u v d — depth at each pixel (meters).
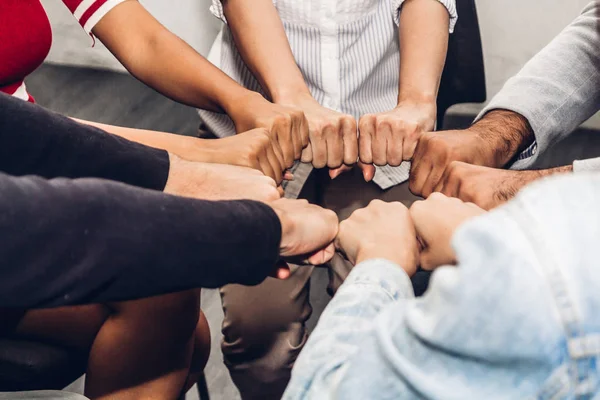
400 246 0.87
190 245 0.67
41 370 0.97
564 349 0.45
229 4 1.29
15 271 0.59
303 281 1.34
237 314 1.35
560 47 1.20
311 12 1.29
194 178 0.97
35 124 0.86
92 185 0.64
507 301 0.45
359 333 0.64
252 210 0.75
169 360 1.06
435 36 1.30
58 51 2.65
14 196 0.59
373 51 1.35
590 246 0.44
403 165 1.41
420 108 1.25
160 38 1.24
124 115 2.45
